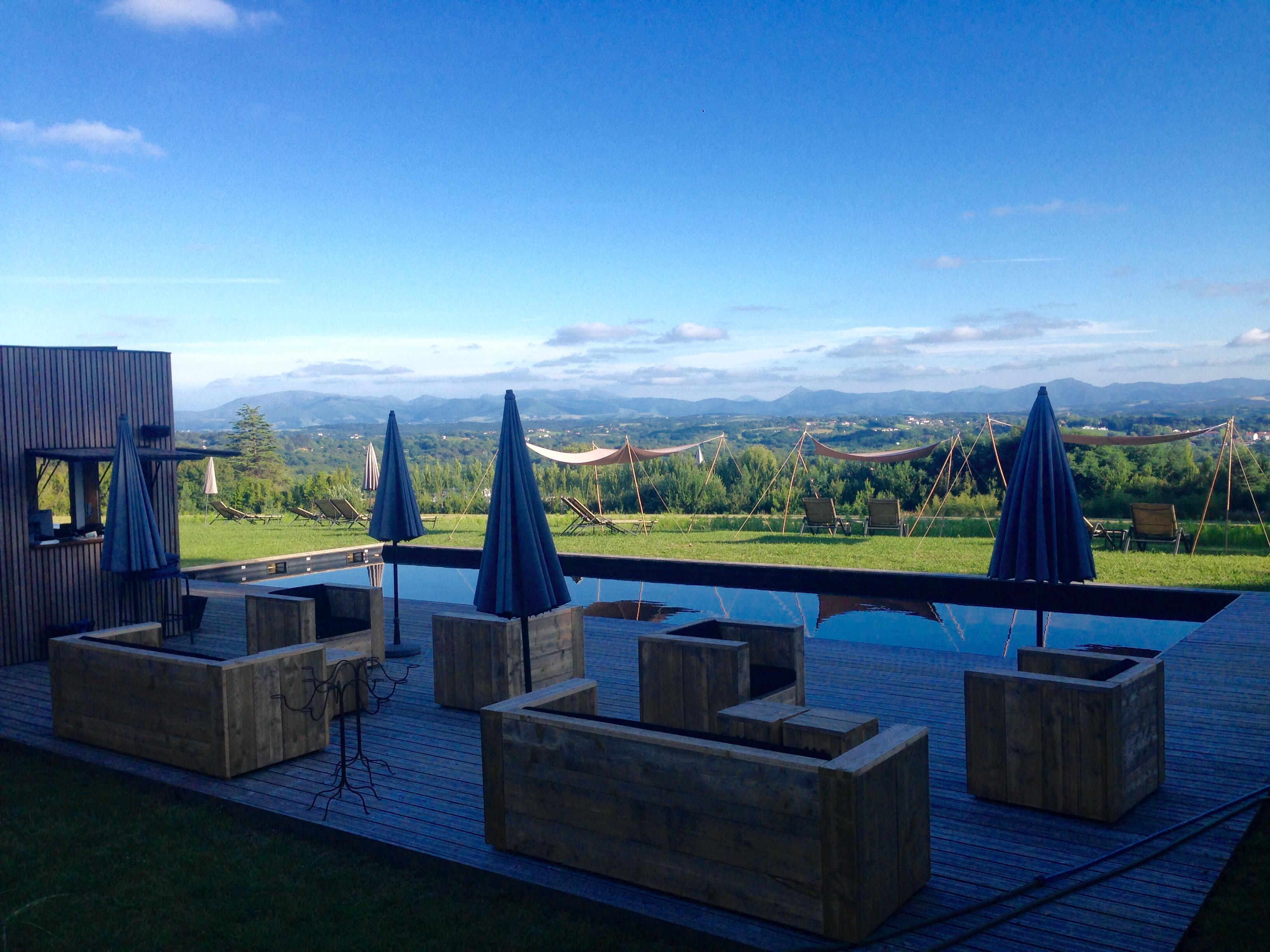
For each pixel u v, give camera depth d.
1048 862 3.44
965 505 20.59
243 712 4.67
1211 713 5.45
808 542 16.45
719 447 24.69
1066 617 9.95
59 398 7.88
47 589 7.79
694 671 5.18
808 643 7.80
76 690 5.39
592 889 3.27
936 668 6.85
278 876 3.59
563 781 3.46
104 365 8.27
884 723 5.46
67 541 7.90
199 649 8.13
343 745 4.37
